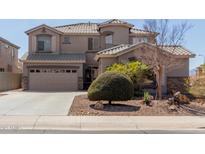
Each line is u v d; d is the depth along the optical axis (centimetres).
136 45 2714
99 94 1823
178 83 2702
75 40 3803
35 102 2180
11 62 4334
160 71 2245
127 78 1867
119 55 2783
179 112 1733
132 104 1936
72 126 1393
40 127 1373
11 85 3812
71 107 1858
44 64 3553
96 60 3453
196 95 2383
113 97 1822
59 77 3556
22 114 1658
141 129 1350
